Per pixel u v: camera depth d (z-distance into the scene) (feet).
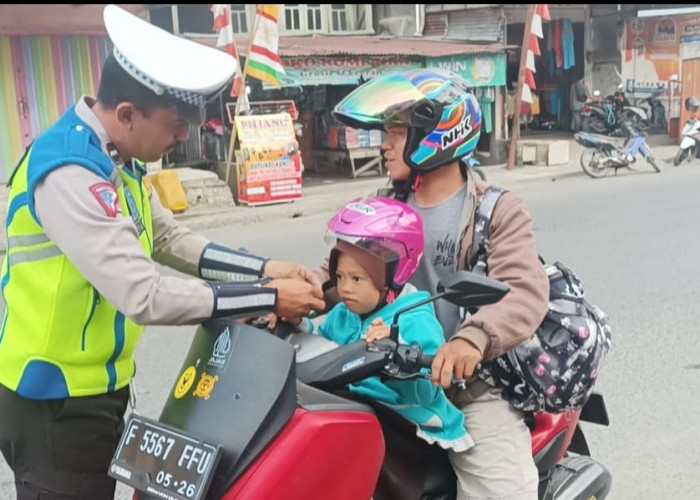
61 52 39.50
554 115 70.03
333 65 43.45
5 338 7.26
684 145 50.85
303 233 33.06
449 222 7.76
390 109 7.29
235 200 39.93
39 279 6.94
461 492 7.63
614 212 33.88
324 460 5.91
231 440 5.88
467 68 48.11
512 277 7.13
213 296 6.54
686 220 31.24
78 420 7.28
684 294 21.03
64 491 7.45
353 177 47.42
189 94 6.69
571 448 10.01
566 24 66.33
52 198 6.58
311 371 6.57
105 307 7.14
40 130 39.68
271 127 39.17
